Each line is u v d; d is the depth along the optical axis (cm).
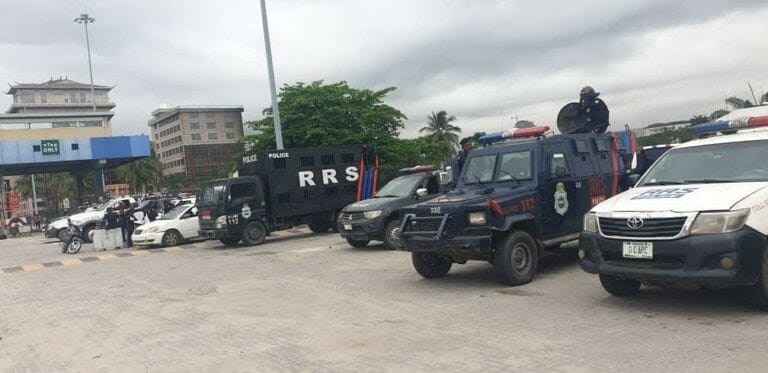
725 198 595
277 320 752
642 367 478
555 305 711
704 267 577
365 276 1038
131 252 1855
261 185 1797
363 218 1362
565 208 939
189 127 12650
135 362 618
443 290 859
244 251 1633
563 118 1120
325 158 1905
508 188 905
